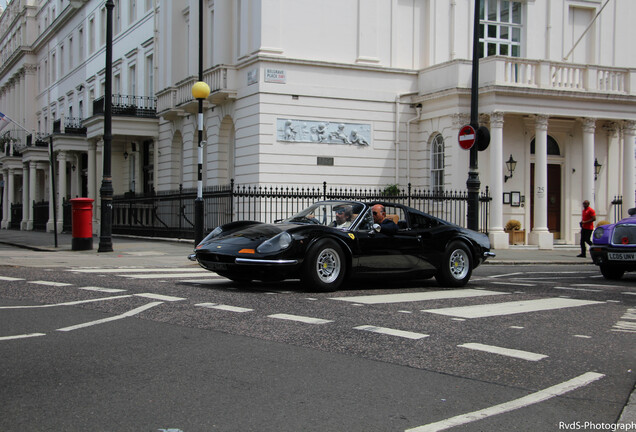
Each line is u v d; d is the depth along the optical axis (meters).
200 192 16.17
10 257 15.98
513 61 22.45
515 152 24.06
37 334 6.37
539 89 22.45
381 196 20.62
